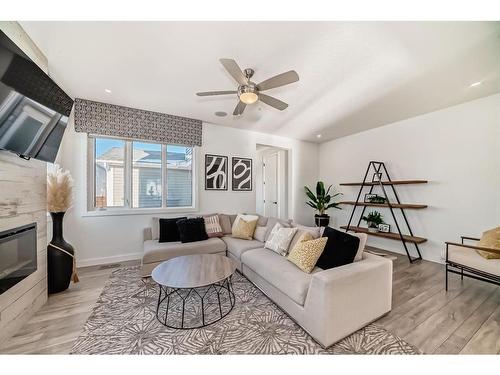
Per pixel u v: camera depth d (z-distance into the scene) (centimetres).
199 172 385
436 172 329
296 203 518
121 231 322
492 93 271
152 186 354
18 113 144
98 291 224
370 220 404
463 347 146
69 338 153
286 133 460
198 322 174
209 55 197
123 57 200
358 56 198
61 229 229
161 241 293
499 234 223
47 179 218
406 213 365
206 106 319
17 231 159
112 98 290
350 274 155
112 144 325
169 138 351
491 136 276
